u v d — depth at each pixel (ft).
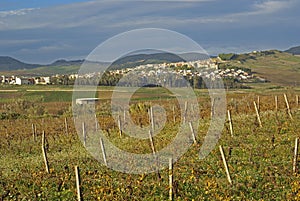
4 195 57.06
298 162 68.28
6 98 245.65
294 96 171.83
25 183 63.57
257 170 63.93
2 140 120.06
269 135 91.20
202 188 54.65
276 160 70.49
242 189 54.49
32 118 176.96
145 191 54.85
